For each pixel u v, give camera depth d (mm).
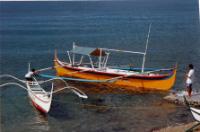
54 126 27203
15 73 46219
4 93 36000
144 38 83188
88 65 44875
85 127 26906
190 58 56594
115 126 26969
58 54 62750
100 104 32438
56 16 170625
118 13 186125
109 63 52656
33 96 31469
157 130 25500
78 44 76125
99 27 114000
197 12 182875
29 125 27406
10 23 136625
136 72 37906
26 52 65250
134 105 31969
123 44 74250
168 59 55969
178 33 92312
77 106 31766
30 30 108375
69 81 40156
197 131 23141
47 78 41625
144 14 173875
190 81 31109
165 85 36000
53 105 31891
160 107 30953
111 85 38094
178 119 27844
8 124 27562
